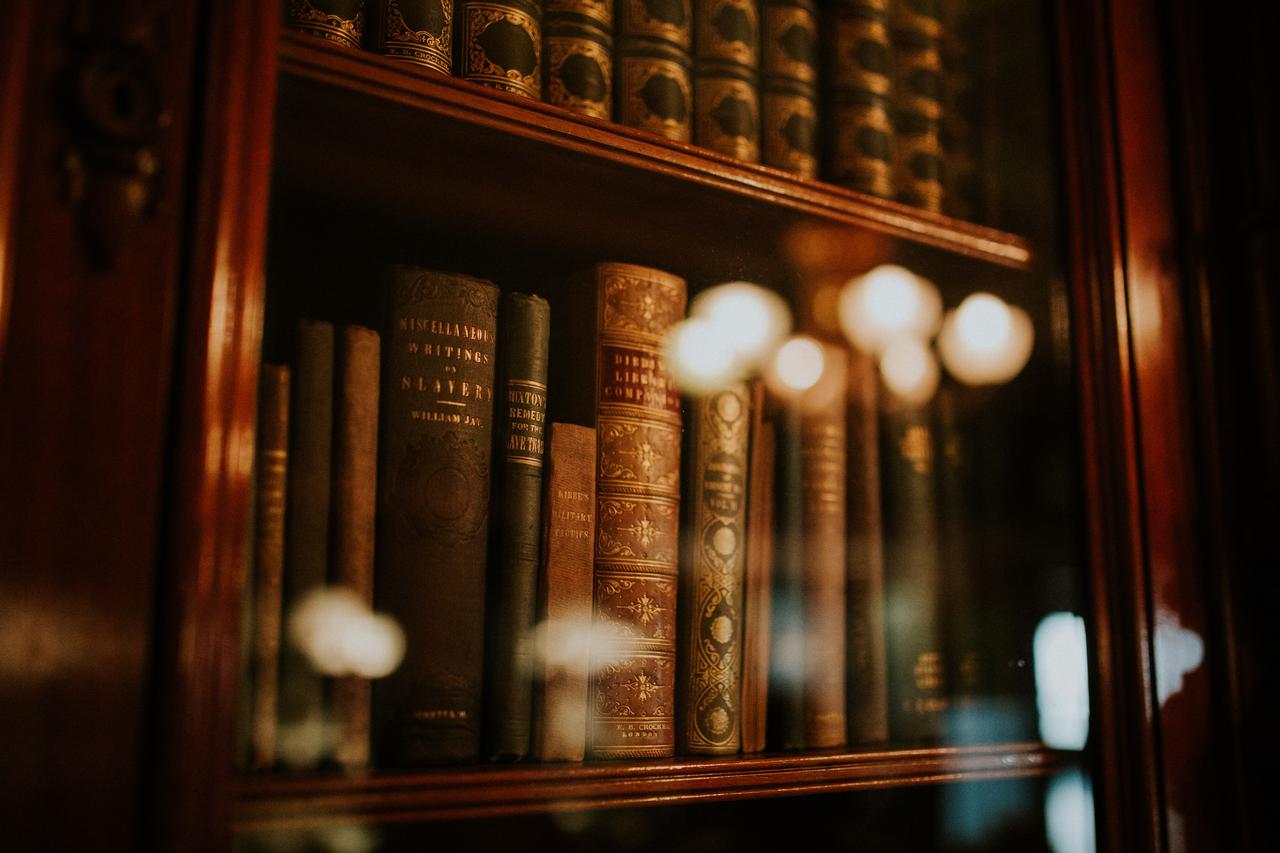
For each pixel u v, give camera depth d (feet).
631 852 2.53
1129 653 2.69
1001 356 2.93
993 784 2.73
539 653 2.39
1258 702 2.76
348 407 2.28
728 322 2.71
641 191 2.57
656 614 2.51
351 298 2.35
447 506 2.34
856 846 2.73
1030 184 2.92
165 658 1.99
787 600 2.69
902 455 2.87
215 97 2.12
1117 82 2.90
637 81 2.62
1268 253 2.84
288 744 2.15
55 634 1.95
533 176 2.50
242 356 2.10
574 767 2.37
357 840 2.16
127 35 2.05
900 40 2.98
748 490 2.67
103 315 2.01
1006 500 2.90
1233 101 2.94
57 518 1.96
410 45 2.38
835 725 2.68
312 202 2.29
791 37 2.81
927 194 2.93
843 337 2.85
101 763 1.95
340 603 2.23
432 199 2.51
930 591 2.85
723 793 2.47
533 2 2.53
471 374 2.40
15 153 1.98
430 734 2.27
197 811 1.99
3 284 1.96
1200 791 2.71
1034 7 2.95
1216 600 2.79
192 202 2.09
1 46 1.98
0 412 1.95
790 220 2.69
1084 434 2.76
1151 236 2.89
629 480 2.52
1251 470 2.83
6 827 1.90
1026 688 2.80
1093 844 2.65
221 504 2.06
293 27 2.29
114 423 2.01
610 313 2.57
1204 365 2.88
